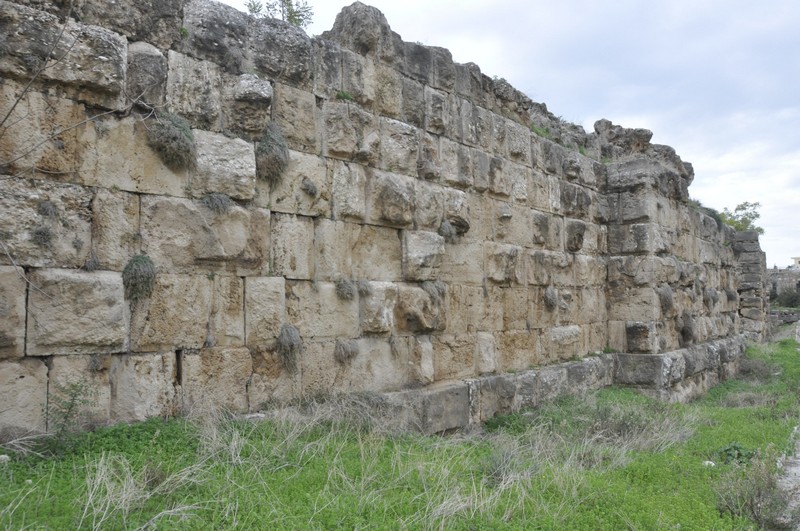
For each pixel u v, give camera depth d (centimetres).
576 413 934
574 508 515
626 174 1285
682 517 508
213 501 427
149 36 565
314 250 686
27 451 455
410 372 790
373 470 535
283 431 575
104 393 516
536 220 1061
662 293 1279
